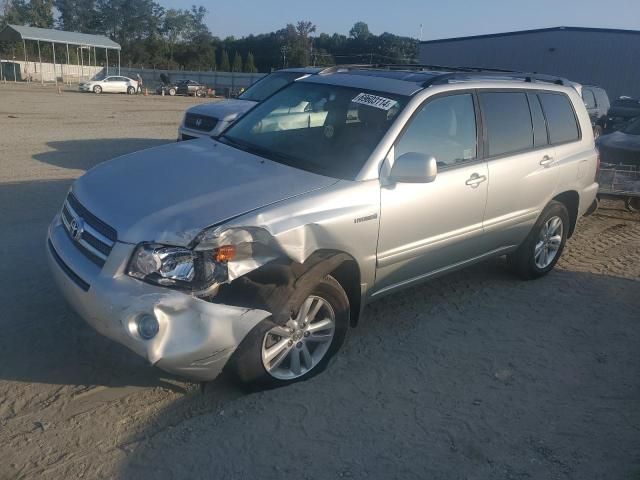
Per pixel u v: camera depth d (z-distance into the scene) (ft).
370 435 11.32
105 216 11.52
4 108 72.33
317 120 15.46
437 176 14.66
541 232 19.02
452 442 11.28
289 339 12.32
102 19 308.60
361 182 13.17
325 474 10.24
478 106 16.19
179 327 10.62
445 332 15.61
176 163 13.84
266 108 17.08
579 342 15.55
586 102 54.95
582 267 21.35
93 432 10.86
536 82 18.78
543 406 12.62
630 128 32.12
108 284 10.78
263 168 13.60
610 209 30.55
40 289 16.25
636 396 13.20
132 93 146.82
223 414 11.61
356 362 13.83
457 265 16.33
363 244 13.14
